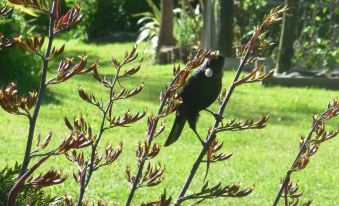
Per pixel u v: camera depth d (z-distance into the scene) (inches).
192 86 231.1
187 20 1213.7
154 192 430.9
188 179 167.9
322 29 1004.6
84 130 152.3
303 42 994.7
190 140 601.9
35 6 125.6
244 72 992.9
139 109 716.0
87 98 154.6
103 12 1504.7
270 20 167.9
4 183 231.0
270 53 1024.2
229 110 741.9
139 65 156.2
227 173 496.7
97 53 1284.4
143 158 153.9
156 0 1579.7
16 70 752.3
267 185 469.7
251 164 528.7
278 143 611.5
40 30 921.5
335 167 538.3
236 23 1129.4
